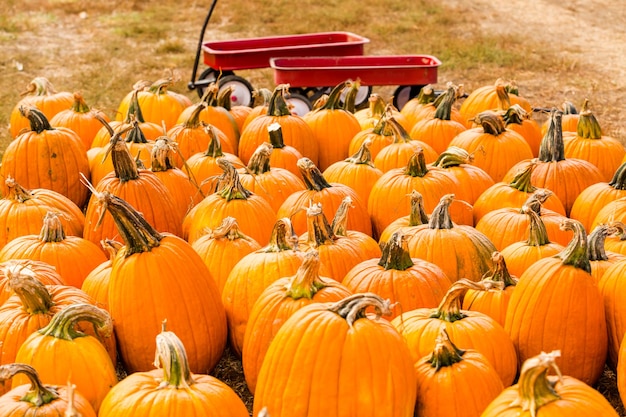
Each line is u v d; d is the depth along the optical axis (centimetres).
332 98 503
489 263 379
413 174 425
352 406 311
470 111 522
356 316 317
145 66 866
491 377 323
